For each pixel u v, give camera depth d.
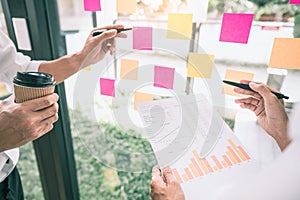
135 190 1.08
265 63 0.66
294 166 0.29
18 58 0.71
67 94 0.89
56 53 0.84
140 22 0.72
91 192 1.17
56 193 1.11
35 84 0.44
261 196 0.30
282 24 0.60
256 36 0.64
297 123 0.32
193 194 0.52
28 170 1.20
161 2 0.67
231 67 0.69
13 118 0.44
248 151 0.59
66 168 1.06
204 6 0.64
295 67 0.62
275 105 0.60
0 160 0.61
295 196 0.28
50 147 0.98
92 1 0.73
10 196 0.72
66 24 0.81
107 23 0.75
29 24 0.77
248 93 0.64
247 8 0.62
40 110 0.47
